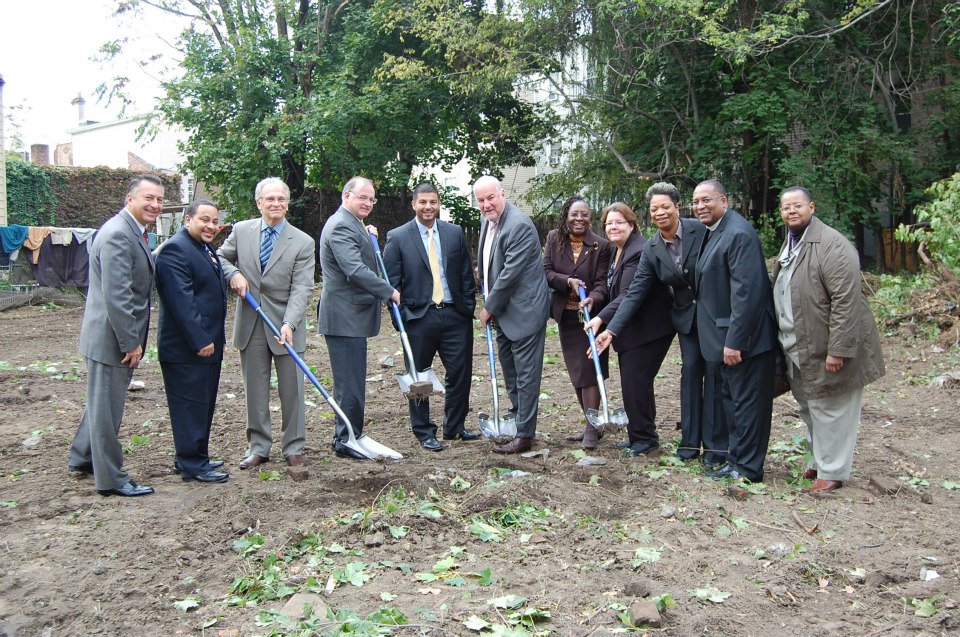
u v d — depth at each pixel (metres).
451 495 5.11
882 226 18.58
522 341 6.09
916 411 7.80
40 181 25.38
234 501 4.96
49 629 3.52
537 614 3.60
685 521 4.79
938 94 16.73
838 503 5.19
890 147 15.89
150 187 5.14
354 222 6.06
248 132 18.25
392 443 6.59
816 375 5.26
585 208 6.51
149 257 5.23
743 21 16.38
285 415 5.86
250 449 5.87
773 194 18.09
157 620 3.61
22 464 5.96
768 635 3.54
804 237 5.27
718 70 17.45
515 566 4.15
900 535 4.69
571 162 19.48
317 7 19.84
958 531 4.78
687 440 6.01
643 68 16.91
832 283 5.11
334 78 18.27
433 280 6.46
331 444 6.48
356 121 18.86
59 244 19.48
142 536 4.46
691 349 5.91
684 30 15.51
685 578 4.05
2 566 4.09
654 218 5.79
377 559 4.20
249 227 5.82
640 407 6.16
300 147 18.89
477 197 6.17
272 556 4.13
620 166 18.45
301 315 5.79
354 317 6.05
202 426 5.49
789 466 6.06
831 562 4.30
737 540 4.57
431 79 18.50
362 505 4.94
